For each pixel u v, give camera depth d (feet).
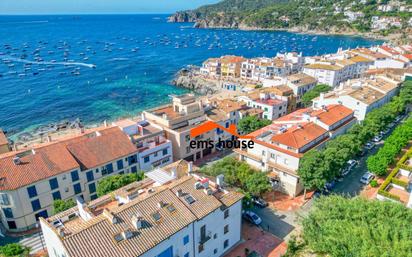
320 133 237.66
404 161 237.45
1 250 153.28
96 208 150.61
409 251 114.73
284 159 219.82
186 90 558.15
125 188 167.12
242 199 174.19
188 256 144.25
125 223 128.88
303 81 433.89
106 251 117.70
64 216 146.30
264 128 268.62
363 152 273.95
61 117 425.28
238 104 339.77
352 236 126.31
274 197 219.00
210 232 150.82
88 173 213.46
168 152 260.62
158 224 132.05
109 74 650.43
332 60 524.52
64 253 120.88
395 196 192.34
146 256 124.77
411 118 293.02
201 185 156.66
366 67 547.49
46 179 193.47
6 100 482.28
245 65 589.32
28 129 385.09
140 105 477.36
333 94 334.24
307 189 217.15
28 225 193.16
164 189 149.18
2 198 183.11
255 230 185.68
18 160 195.11
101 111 449.89
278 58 625.82
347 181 234.17
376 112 289.33
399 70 464.24
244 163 219.20
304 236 152.56
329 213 148.36
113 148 229.04
